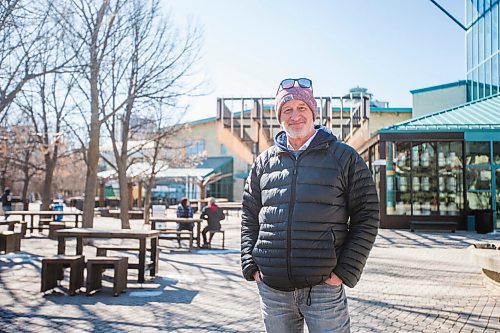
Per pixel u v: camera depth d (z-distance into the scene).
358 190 2.98
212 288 8.64
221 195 56.41
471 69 35.47
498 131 21.92
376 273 10.26
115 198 46.25
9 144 21.31
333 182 2.93
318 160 2.98
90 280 7.97
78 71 12.45
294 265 2.86
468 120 23.09
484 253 8.52
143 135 28.69
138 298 7.75
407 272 10.40
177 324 6.17
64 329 5.89
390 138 22.56
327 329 2.88
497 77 30.53
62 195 65.56
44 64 12.43
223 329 5.95
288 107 3.13
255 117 26.41
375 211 2.96
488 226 20.28
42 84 20.69
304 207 2.90
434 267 11.12
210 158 58.69
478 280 9.41
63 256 8.32
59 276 8.97
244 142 29.95
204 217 16.59
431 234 19.83
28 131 22.28
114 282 7.96
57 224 18.48
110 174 39.81
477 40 34.03
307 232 2.87
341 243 2.94
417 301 7.48
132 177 31.83
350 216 3.04
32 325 6.07
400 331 5.81
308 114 3.12
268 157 3.22
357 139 29.20
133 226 25.61
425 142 22.59
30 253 13.59
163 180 48.31
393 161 22.69
